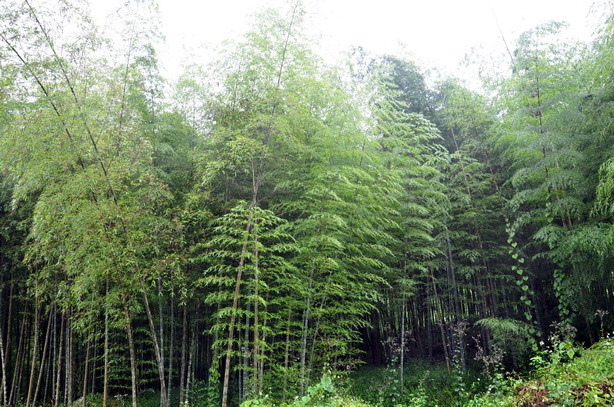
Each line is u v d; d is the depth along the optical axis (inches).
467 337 575.2
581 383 197.0
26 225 399.9
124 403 498.6
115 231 307.4
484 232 502.3
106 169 314.3
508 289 499.2
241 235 349.7
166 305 467.2
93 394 506.3
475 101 508.7
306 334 364.8
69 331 423.2
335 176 365.4
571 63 424.8
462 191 500.7
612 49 351.3
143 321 536.4
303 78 349.1
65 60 301.9
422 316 619.8
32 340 611.8
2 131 290.8
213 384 457.4
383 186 427.5
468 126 501.0
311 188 368.2
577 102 373.4
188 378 419.8
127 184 365.4
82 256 310.8
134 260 318.7
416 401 348.8
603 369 218.7
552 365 231.3
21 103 283.0
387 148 518.3
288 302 358.0
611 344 239.8
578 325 439.2
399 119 471.8
